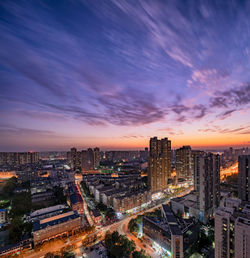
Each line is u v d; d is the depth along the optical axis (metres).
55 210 172.62
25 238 123.75
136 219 155.50
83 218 171.25
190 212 156.12
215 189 161.62
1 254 111.19
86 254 108.12
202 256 109.00
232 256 80.69
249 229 73.69
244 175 169.25
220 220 84.44
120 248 105.50
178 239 99.62
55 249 118.75
